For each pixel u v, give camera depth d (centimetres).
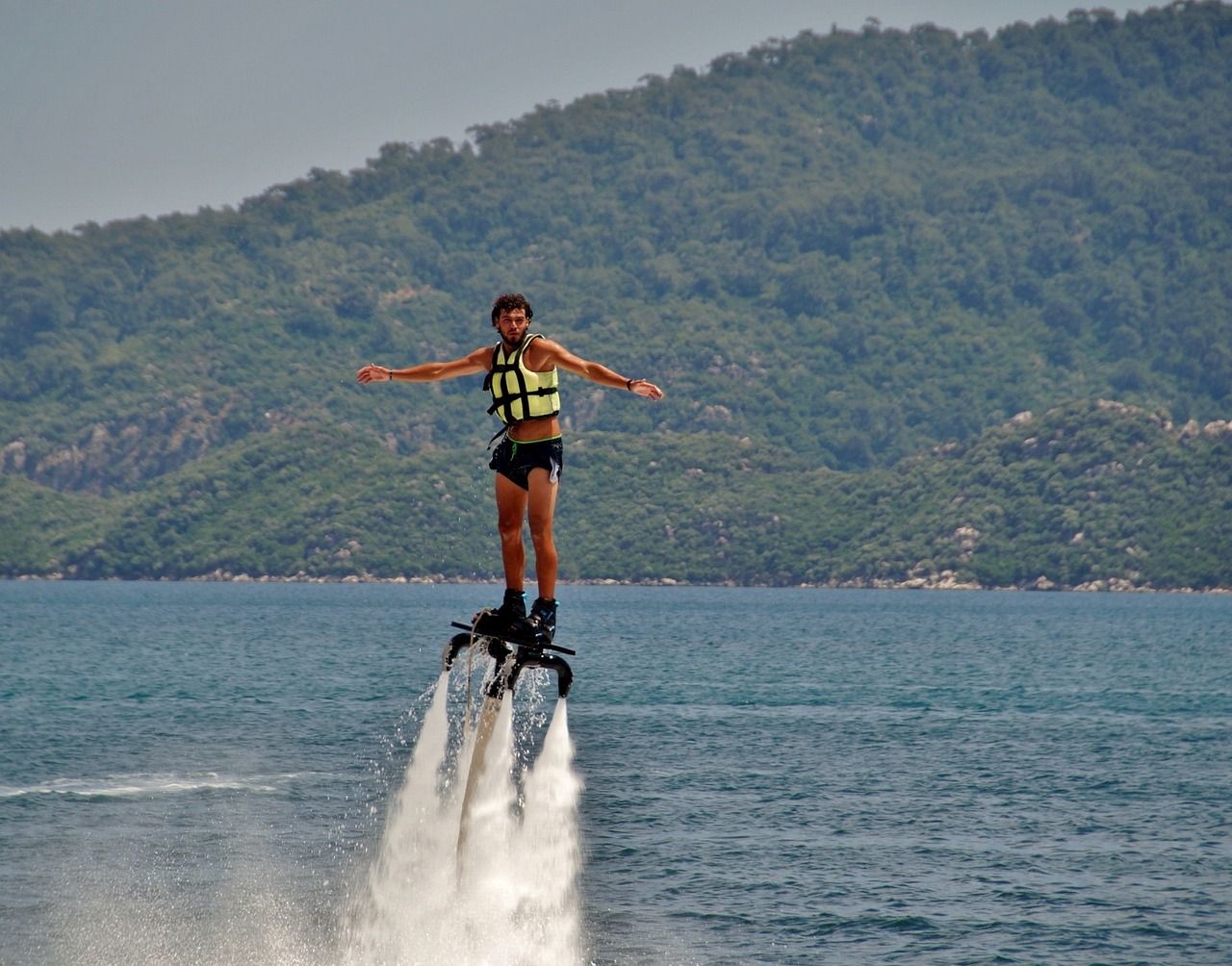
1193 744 17712
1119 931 8694
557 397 4172
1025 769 15125
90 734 17212
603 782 13650
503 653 4188
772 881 9688
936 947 8388
